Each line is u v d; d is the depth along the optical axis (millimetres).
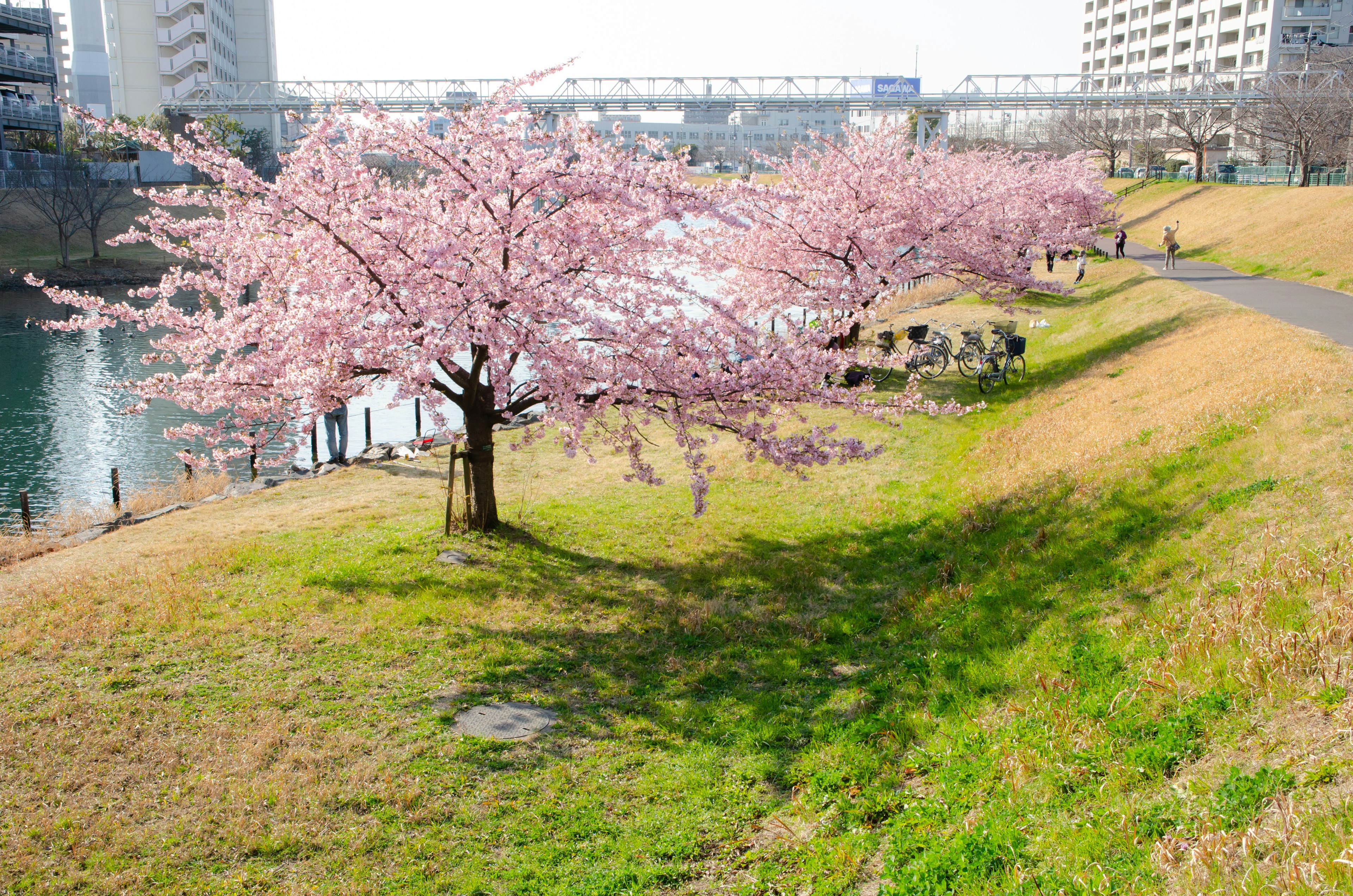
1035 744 6500
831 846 6184
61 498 20234
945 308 34406
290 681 8922
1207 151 84562
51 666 9086
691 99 76375
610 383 11516
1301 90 54875
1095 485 11531
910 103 75562
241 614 10484
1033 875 5082
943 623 9555
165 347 12352
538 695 8836
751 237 20078
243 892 5930
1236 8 94562
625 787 7246
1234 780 5172
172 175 74938
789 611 10734
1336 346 14047
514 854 6395
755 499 15242
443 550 12742
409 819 6754
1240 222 42062
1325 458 9047
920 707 7914
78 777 7133
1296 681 5914
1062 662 7539
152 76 96000
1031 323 29219
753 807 6910
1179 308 22500
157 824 6605
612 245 12320
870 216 20391
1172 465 10891
